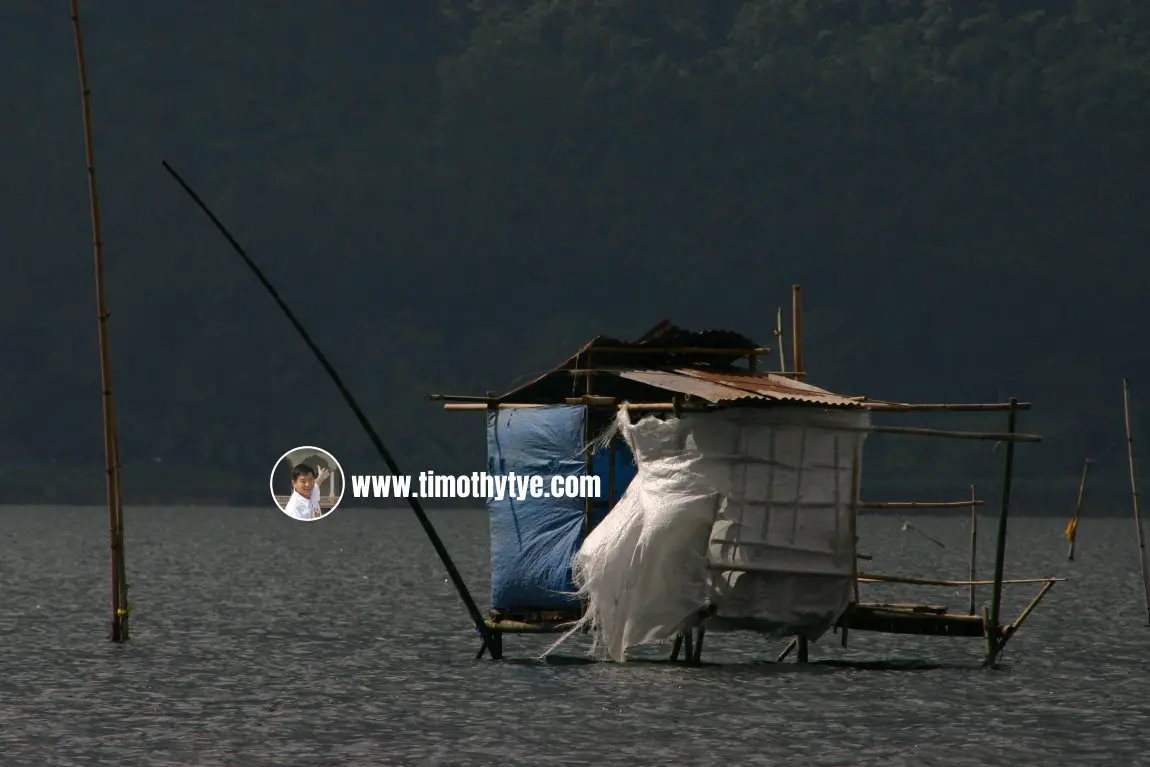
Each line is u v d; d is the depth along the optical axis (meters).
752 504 96.25
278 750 81.19
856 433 97.94
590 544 96.62
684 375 103.38
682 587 95.75
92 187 107.75
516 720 88.12
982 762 77.81
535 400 109.75
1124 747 81.50
